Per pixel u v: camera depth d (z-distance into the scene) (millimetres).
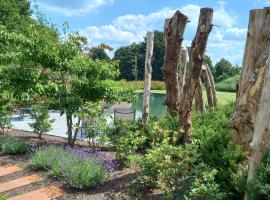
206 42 6477
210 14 6379
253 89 5465
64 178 5863
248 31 5688
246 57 5715
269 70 3984
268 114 3988
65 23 8250
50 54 7730
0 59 7988
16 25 31203
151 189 5379
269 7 5430
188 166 4965
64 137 9977
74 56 8039
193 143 5270
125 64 56281
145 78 9133
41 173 6195
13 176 6055
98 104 8383
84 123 7945
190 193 4258
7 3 32812
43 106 8734
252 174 4043
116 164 6570
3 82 7953
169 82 8312
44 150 6875
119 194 5281
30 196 5246
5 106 8992
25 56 7812
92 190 5473
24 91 7766
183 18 7941
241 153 4996
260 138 4031
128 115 10258
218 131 6121
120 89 8453
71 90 8078
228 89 27703
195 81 6621
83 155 6688
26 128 11398
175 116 8055
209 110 9328
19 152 7375
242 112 5609
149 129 7875
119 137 7203
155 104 23500
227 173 4637
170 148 5059
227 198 4496
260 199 3711
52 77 8281
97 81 8180
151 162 5168
